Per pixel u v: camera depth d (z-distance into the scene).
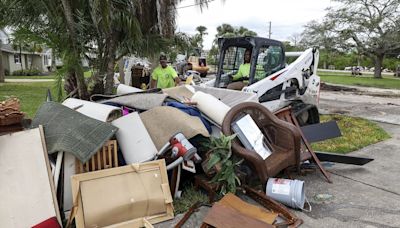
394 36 24.80
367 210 3.44
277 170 3.86
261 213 3.19
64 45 5.46
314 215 3.34
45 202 2.87
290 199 3.43
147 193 3.13
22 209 2.76
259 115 4.24
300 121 6.12
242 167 3.88
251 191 3.64
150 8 6.15
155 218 3.12
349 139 6.27
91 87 6.31
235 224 2.83
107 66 6.29
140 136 3.54
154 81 7.11
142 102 4.33
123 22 5.71
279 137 4.17
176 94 5.07
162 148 3.51
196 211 3.33
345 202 3.63
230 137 3.65
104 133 3.21
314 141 4.66
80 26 5.52
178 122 3.78
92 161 3.18
